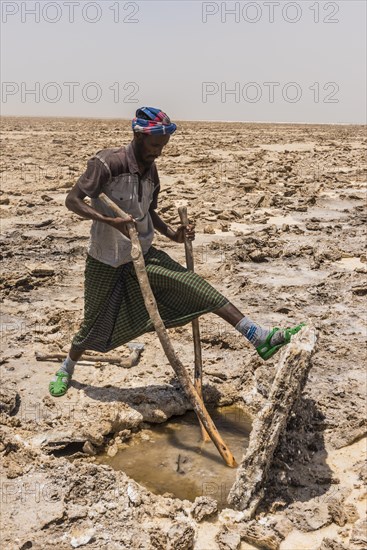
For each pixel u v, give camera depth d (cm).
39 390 484
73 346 464
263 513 359
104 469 385
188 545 331
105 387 486
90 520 349
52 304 661
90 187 398
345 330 607
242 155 2177
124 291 426
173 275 406
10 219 1066
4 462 394
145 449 429
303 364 363
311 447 417
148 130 387
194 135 3375
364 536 332
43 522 344
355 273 774
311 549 335
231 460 406
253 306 666
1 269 774
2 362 525
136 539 335
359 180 1591
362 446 425
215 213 1136
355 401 476
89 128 3884
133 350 541
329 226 1046
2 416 440
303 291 715
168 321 417
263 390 486
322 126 5800
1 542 331
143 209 414
